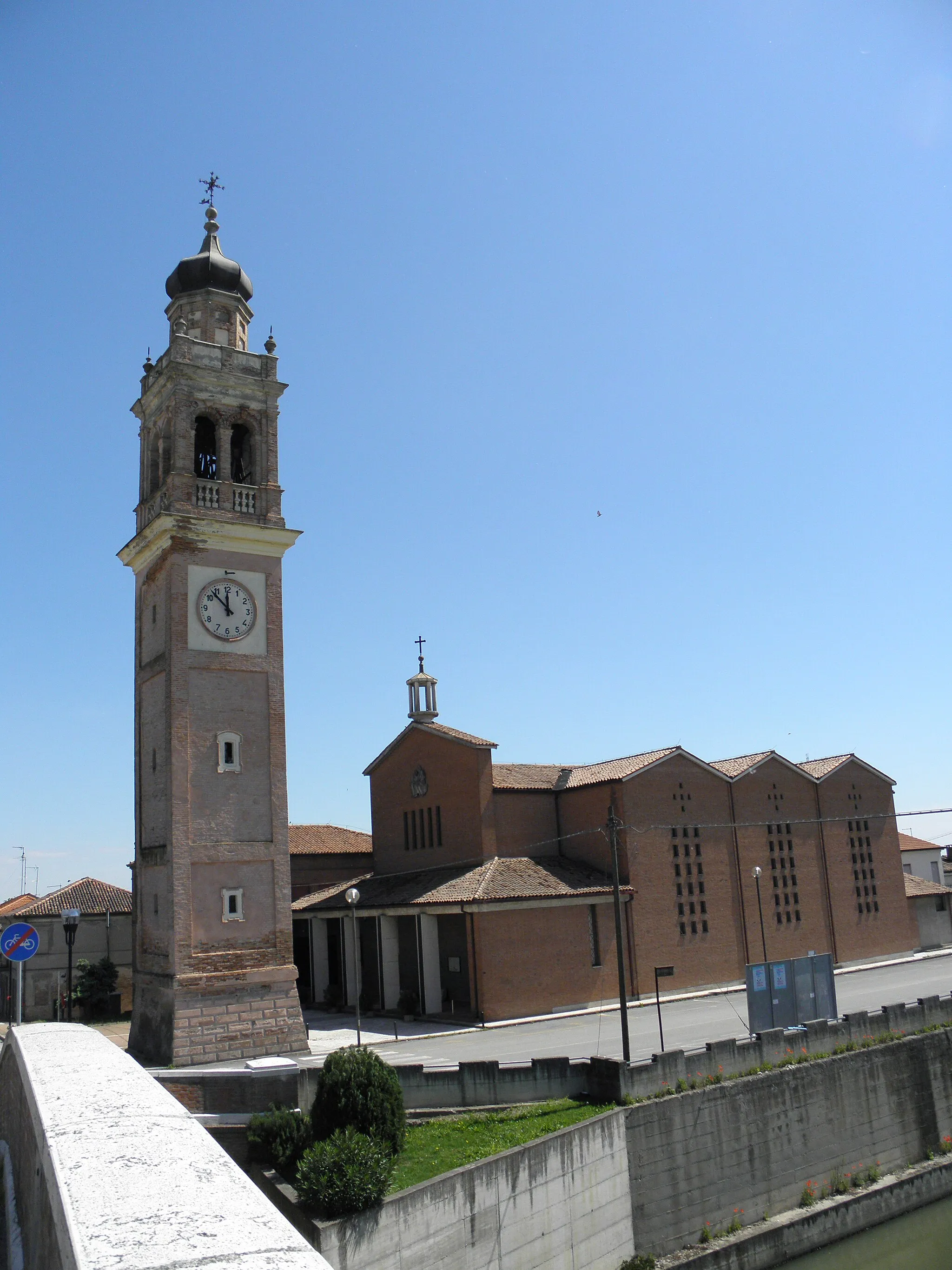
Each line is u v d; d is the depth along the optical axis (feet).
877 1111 109.50
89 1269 13.24
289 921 118.73
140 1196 16.43
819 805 198.29
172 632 118.93
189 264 134.10
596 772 177.68
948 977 173.78
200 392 126.93
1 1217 31.35
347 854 204.54
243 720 121.70
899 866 212.23
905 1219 102.42
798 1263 91.45
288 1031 114.52
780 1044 105.09
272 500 128.88
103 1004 160.45
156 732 123.13
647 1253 83.82
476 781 163.73
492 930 143.64
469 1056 113.60
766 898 182.09
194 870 114.11
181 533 121.49
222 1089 78.59
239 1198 16.40
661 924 163.53
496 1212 69.92
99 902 175.63
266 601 126.41
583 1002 149.48
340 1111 71.56
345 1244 59.11
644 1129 86.74
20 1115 33.83
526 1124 82.33
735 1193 92.53
